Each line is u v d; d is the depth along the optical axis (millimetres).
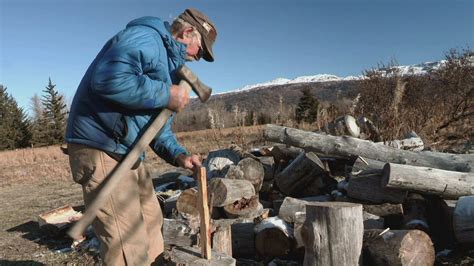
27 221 7086
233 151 6152
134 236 2658
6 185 12859
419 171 4273
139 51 2439
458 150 8734
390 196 4359
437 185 4254
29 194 10367
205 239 2881
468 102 12398
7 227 6766
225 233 3902
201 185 2850
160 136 2951
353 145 5754
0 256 5152
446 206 4172
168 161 3010
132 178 2682
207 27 2893
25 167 18719
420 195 4434
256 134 10289
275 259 4227
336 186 5453
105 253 2650
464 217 3754
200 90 2588
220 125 10109
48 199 9250
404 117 9406
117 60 2381
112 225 2607
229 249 3965
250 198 5004
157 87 2451
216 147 10289
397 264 3406
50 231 5816
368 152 5656
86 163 2594
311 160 5336
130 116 2555
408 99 12812
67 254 4949
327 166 6133
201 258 2896
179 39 2854
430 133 10320
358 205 3246
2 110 42250
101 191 2350
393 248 3451
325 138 5922
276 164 6395
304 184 5434
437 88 13625
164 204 5430
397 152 5512
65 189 10656
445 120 11938
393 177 4203
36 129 42438
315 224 3207
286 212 4445
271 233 4215
